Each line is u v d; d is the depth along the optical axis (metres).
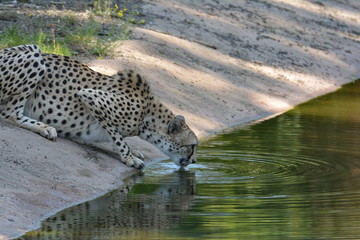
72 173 11.39
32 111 12.47
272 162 13.06
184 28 21.81
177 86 17.31
